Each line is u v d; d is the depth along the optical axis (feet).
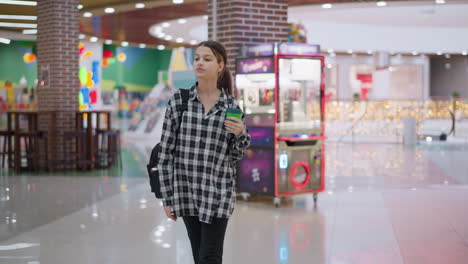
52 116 35.04
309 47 22.70
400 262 14.60
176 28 58.03
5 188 27.84
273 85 21.86
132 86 88.17
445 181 29.12
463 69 95.86
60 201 24.06
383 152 45.11
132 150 49.85
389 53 75.51
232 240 17.01
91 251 15.83
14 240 17.19
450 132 58.23
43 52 36.40
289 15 67.97
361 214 20.81
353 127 59.41
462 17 68.03
